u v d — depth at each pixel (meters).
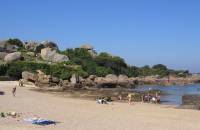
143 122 33.38
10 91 67.44
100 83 107.06
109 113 40.22
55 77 100.25
